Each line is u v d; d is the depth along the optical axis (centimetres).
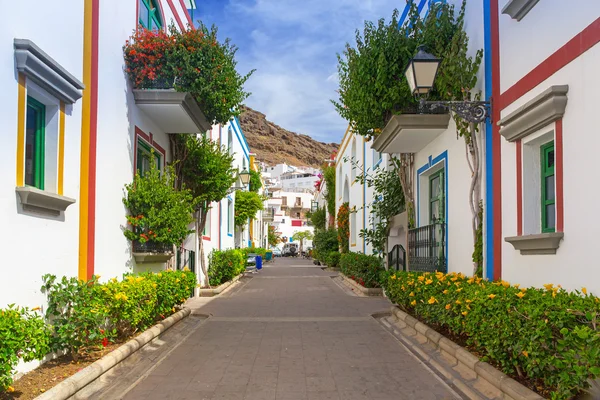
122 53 842
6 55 492
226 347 770
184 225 932
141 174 992
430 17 898
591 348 351
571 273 504
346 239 2659
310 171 13500
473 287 618
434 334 716
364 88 923
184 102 909
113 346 662
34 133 589
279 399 518
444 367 621
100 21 739
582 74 487
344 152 2759
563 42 523
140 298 709
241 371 628
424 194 1091
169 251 1011
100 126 735
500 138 677
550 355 400
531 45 594
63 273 611
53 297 573
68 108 628
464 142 810
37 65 532
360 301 1355
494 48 700
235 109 1041
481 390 514
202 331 908
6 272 489
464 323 596
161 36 887
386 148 1068
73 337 562
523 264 609
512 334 459
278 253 7169
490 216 709
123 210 843
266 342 806
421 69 698
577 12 497
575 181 496
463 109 705
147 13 1022
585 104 481
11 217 499
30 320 465
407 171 1180
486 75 726
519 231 617
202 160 1239
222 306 1256
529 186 609
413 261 1085
